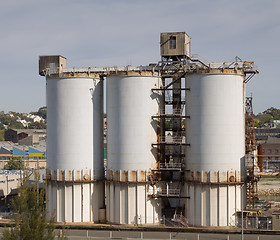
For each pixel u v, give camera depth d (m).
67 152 61.66
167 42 62.22
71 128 61.72
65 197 61.59
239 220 56.75
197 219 57.62
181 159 63.19
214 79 57.41
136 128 59.41
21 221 36.53
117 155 59.97
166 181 61.09
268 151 160.38
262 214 58.94
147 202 59.38
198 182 57.41
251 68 60.53
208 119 57.31
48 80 63.72
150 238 53.78
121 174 59.50
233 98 57.66
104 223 62.16
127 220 59.28
